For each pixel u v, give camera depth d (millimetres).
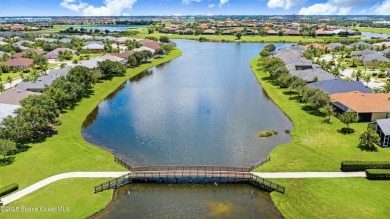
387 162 54938
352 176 54156
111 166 58719
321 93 84375
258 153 65438
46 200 48438
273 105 95938
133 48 188500
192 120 83750
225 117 85938
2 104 80688
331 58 170625
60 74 110812
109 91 109625
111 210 47812
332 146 65875
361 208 45969
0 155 61062
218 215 46625
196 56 188500
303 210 46531
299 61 135375
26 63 140375
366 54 161375
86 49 184875
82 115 85688
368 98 82938
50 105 75062
